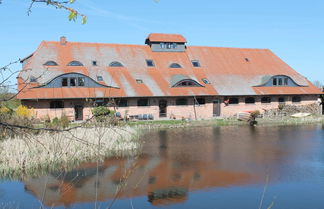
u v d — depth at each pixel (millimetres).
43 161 13703
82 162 14633
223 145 19344
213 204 9656
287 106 37656
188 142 20578
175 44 41156
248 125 30531
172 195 10484
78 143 14984
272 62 44656
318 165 14078
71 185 11547
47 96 29766
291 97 39688
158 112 34250
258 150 17641
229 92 36688
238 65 42094
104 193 10727
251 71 41562
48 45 36531
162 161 15086
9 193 10820
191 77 37625
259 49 46750
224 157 15883
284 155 16234
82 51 37125
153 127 28594
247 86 38500
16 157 13438
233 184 11508
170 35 41562
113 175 12750
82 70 34438
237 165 14227
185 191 10859
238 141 20859
